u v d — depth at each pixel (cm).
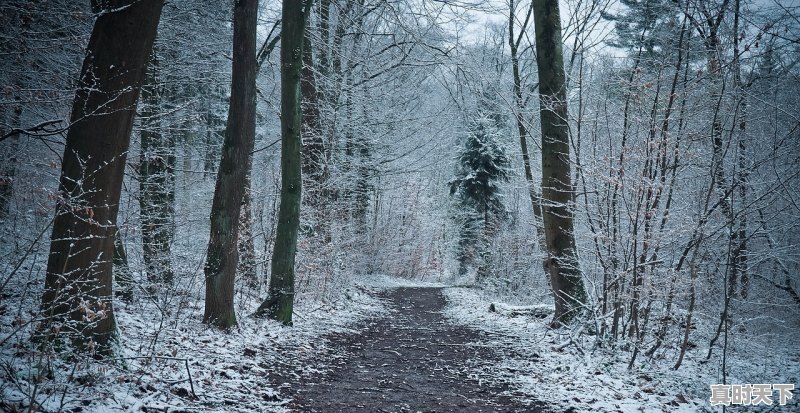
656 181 795
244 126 863
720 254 934
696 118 872
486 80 1471
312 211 1401
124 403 447
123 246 872
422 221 3953
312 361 791
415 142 1992
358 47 1673
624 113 866
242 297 1125
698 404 632
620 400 620
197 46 1235
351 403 594
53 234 520
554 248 1049
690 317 791
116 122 527
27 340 514
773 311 1119
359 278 2647
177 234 1294
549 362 818
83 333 522
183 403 492
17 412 379
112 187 534
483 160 2636
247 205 1170
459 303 1875
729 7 851
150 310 852
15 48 707
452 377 743
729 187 839
